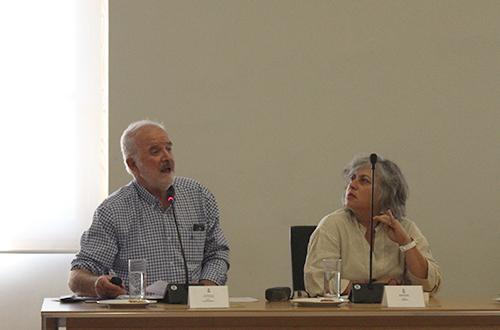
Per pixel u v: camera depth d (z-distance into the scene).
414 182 7.23
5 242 7.01
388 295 3.79
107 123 7.12
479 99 7.30
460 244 7.23
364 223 4.71
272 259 7.08
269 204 7.10
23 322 6.97
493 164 7.29
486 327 3.76
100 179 7.12
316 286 4.57
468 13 7.29
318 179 7.14
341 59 7.21
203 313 3.46
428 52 7.28
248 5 7.15
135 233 4.58
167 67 7.05
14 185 7.07
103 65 7.16
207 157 7.05
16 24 7.14
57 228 7.08
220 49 7.11
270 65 7.15
